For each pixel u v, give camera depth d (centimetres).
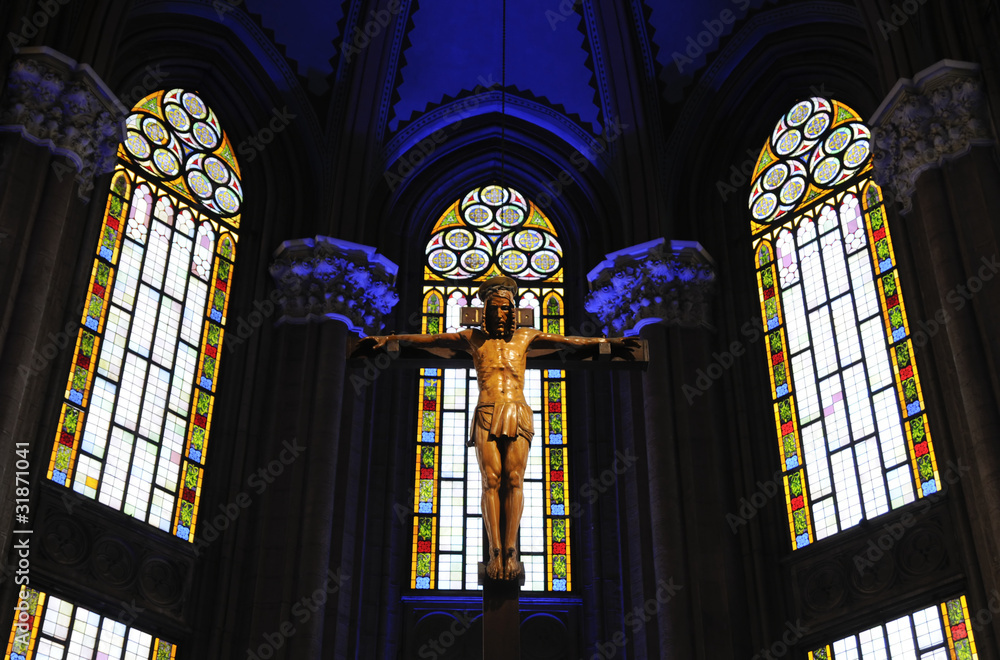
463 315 1236
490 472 1120
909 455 1861
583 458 2166
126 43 2139
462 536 2091
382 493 2091
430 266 2436
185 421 2014
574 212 2452
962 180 1762
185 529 1933
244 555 1941
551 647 1983
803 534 1959
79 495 1781
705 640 1828
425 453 2177
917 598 1744
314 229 2262
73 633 1705
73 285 1878
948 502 1761
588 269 2373
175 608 1852
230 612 1883
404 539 2073
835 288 2112
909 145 1839
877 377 1966
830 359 2058
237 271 2236
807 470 2003
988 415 1588
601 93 2408
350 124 2342
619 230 2355
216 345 2136
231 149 2342
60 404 1812
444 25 2412
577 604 2020
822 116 2300
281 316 2158
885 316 1998
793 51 2330
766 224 2292
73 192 1802
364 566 2005
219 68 2309
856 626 1808
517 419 1141
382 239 2370
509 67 2477
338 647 1861
